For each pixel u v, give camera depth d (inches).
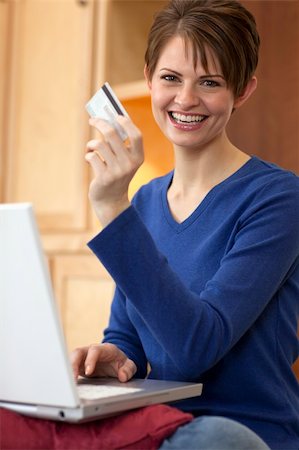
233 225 70.5
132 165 60.1
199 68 70.5
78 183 139.4
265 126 116.2
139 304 61.6
